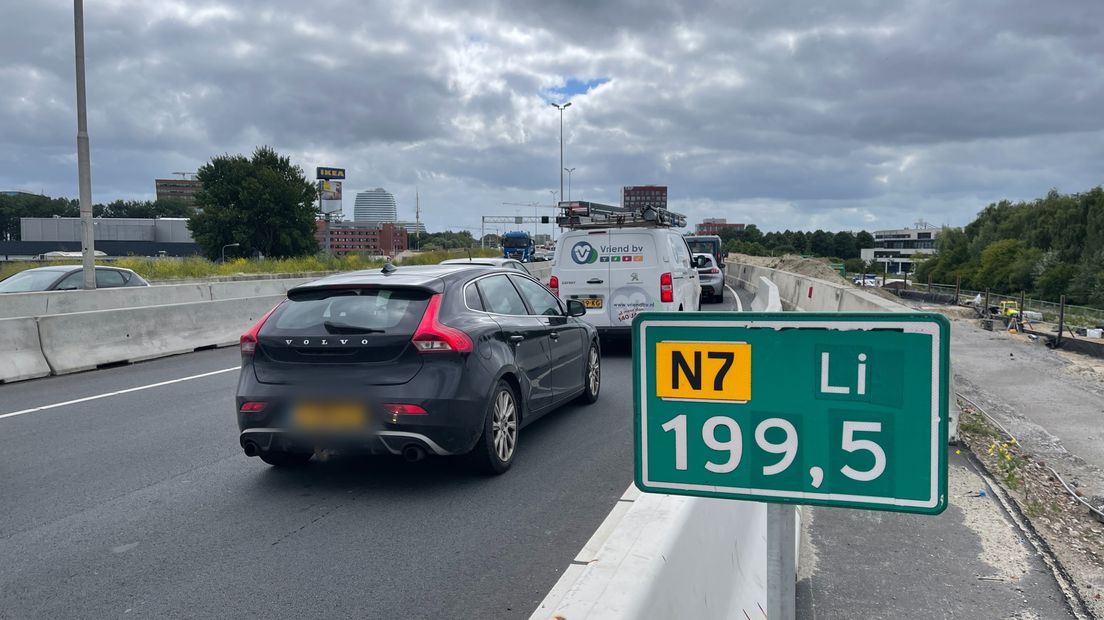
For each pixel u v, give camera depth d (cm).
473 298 616
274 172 7288
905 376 171
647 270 1172
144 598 389
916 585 398
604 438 700
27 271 1738
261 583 404
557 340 727
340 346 545
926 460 170
